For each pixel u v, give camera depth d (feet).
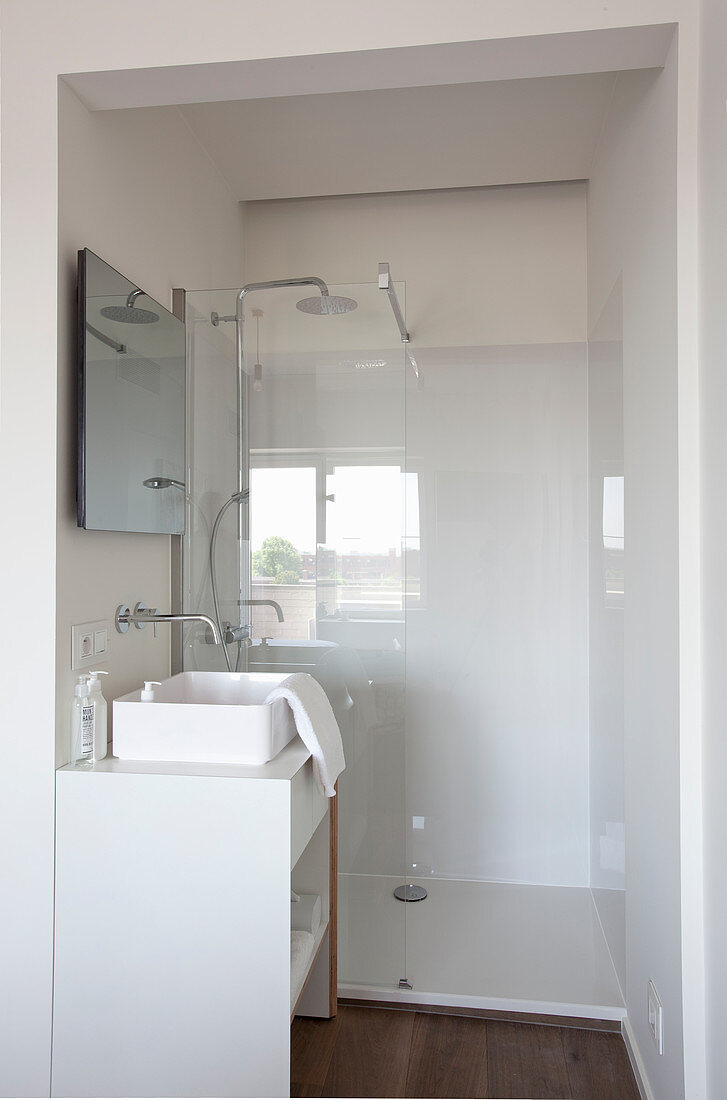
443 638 10.87
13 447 5.98
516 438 10.68
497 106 8.34
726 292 4.76
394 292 8.00
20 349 5.98
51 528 5.94
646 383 6.57
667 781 5.81
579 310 10.53
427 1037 7.50
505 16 5.66
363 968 8.12
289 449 8.18
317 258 10.91
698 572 5.40
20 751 5.96
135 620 7.09
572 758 10.59
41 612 5.95
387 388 8.05
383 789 8.17
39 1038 5.93
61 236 6.04
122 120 7.06
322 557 8.19
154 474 7.39
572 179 10.09
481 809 10.81
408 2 5.77
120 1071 5.83
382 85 6.32
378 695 8.18
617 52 5.85
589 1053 7.27
